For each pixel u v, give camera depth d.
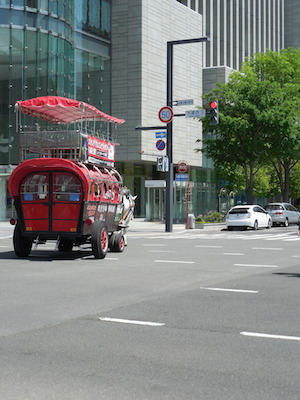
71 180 15.77
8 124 38.66
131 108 47.38
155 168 53.59
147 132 47.72
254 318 7.78
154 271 13.17
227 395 4.66
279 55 43.44
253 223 35.47
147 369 5.37
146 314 8.02
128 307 8.56
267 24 82.06
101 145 17.73
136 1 47.25
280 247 20.75
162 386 4.88
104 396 4.62
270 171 53.53
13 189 16.06
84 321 7.54
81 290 10.23
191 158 53.81
